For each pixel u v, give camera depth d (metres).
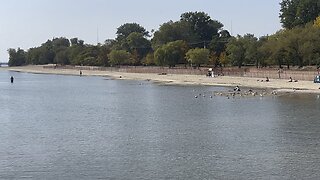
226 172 35.38
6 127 58.75
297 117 61.34
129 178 34.44
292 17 183.00
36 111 77.44
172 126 56.88
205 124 57.94
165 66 199.00
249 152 41.53
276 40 144.62
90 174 35.56
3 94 117.69
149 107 79.38
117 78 186.62
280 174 34.59
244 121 59.56
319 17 149.75
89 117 67.62
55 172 36.28
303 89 99.06
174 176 34.72
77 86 146.00
